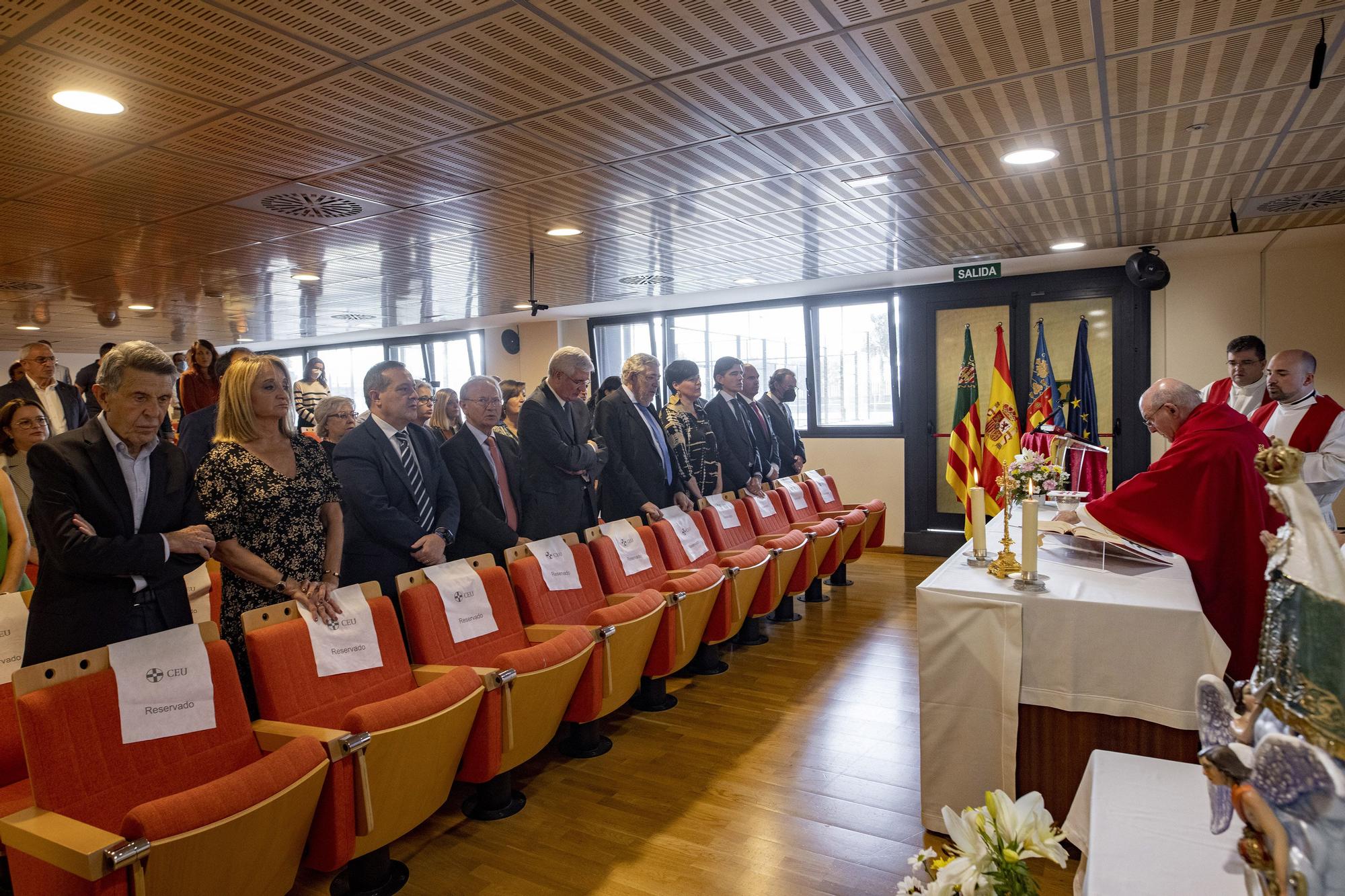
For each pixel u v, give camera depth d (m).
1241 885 1.26
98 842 1.47
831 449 8.06
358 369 11.52
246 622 2.14
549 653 2.61
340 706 2.24
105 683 1.77
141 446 2.14
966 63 2.62
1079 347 6.80
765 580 4.28
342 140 3.12
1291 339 6.03
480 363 10.33
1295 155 3.69
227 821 1.62
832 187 4.14
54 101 2.63
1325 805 0.93
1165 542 2.74
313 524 2.44
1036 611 2.37
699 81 2.71
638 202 4.28
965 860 1.18
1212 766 1.06
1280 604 1.05
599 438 4.18
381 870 2.26
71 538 1.91
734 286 7.46
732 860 2.41
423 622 2.59
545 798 2.82
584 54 2.46
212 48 2.30
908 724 3.45
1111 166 3.86
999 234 5.45
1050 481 3.83
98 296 6.36
